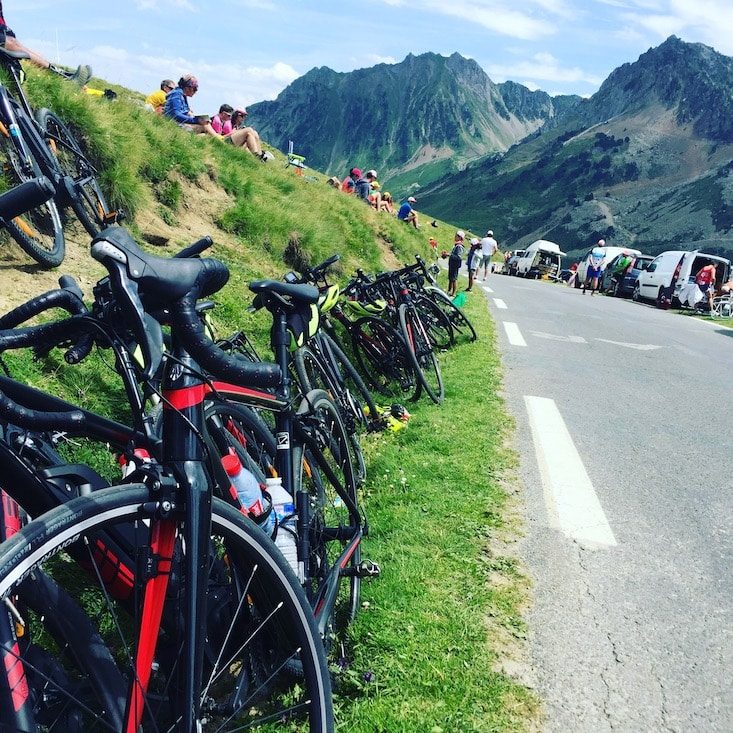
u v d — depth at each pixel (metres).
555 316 16.50
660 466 5.65
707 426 7.12
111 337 1.75
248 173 12.73
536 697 2.70
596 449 5.94
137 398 1.76
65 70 9.38
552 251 51.06
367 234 16.48
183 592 1.69
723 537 4.37
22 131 5.06
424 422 6.34
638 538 4.22
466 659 2.87
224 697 2.40
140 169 8.73
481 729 2.49
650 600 3.51
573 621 3.24
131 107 10.45
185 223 9.05
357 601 3.14
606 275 33.12
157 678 1.90
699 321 20.73
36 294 4.93
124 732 1.67
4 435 1.75
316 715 2.03
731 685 2.88
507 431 6.26
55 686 1.75
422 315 9.13
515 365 9.45
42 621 1.86
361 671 2.77
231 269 8.19
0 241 5.30
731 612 3.46
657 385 9.02
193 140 11.47
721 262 25.89
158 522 1.67
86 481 1.93
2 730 1.57
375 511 4.40
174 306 1.58
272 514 2.66
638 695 2.77
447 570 3.61
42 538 1.45
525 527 4.23
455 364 9.10
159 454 1.77
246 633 2.37
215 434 2.58
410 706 2.59
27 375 3.99
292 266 10.72
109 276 1.48
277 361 3.27
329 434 3.65
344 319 6.89
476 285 25.36
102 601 2.59
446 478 4.96
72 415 1.77
